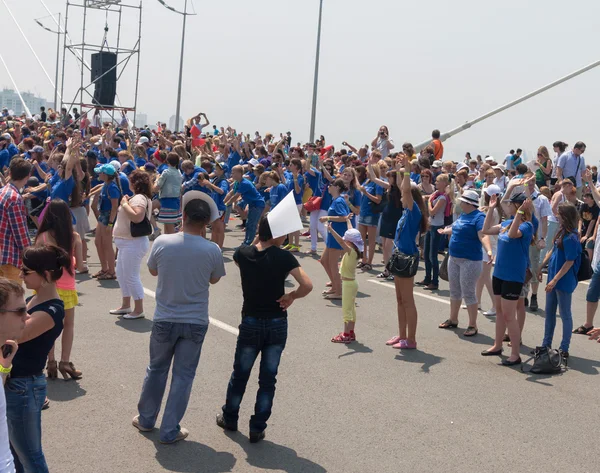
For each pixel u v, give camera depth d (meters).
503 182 15.07
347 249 8.02
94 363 6.88
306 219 18.72
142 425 5.39
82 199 10.37
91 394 6.09
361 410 6.09
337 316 9.31
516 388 6.91
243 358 5.34
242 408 6.02
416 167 13.55
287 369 7.09
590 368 7.70
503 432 5.80
